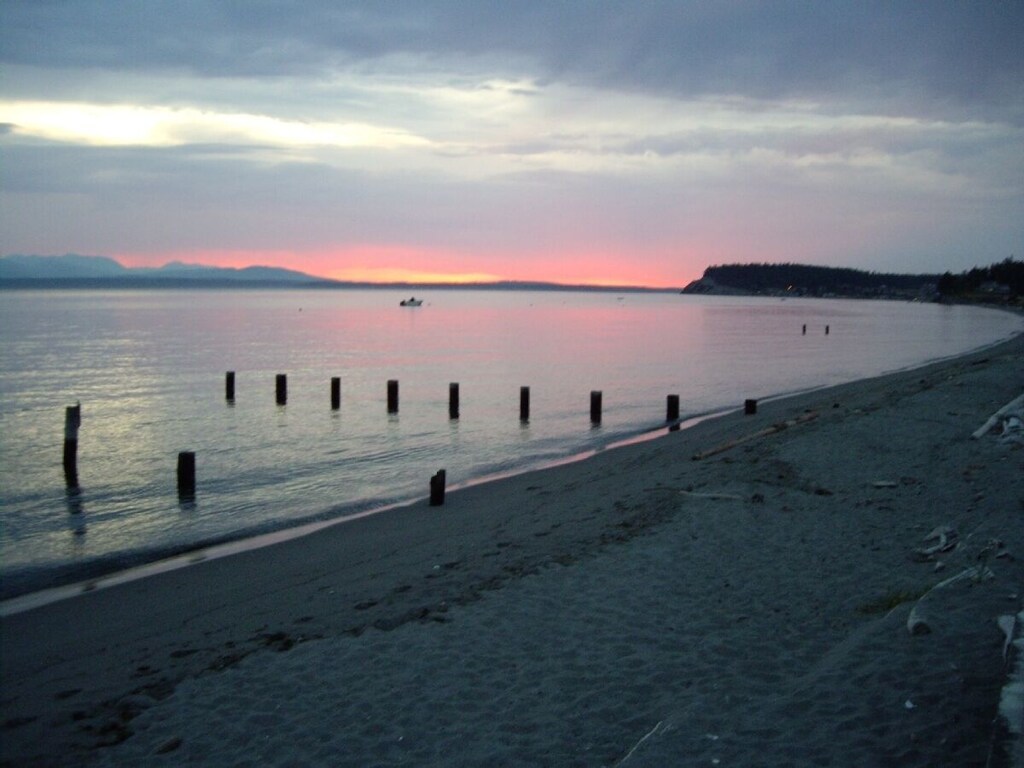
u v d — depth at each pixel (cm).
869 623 695
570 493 1397
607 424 2472
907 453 1482
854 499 1174
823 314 13462
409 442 2169
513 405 2891
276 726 600
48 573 1098
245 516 1418
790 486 1271
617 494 1329
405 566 1020
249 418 2556
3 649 809
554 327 8625
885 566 869
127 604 941
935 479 1249
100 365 4047
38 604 959
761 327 9056
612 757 524
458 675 668
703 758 484
